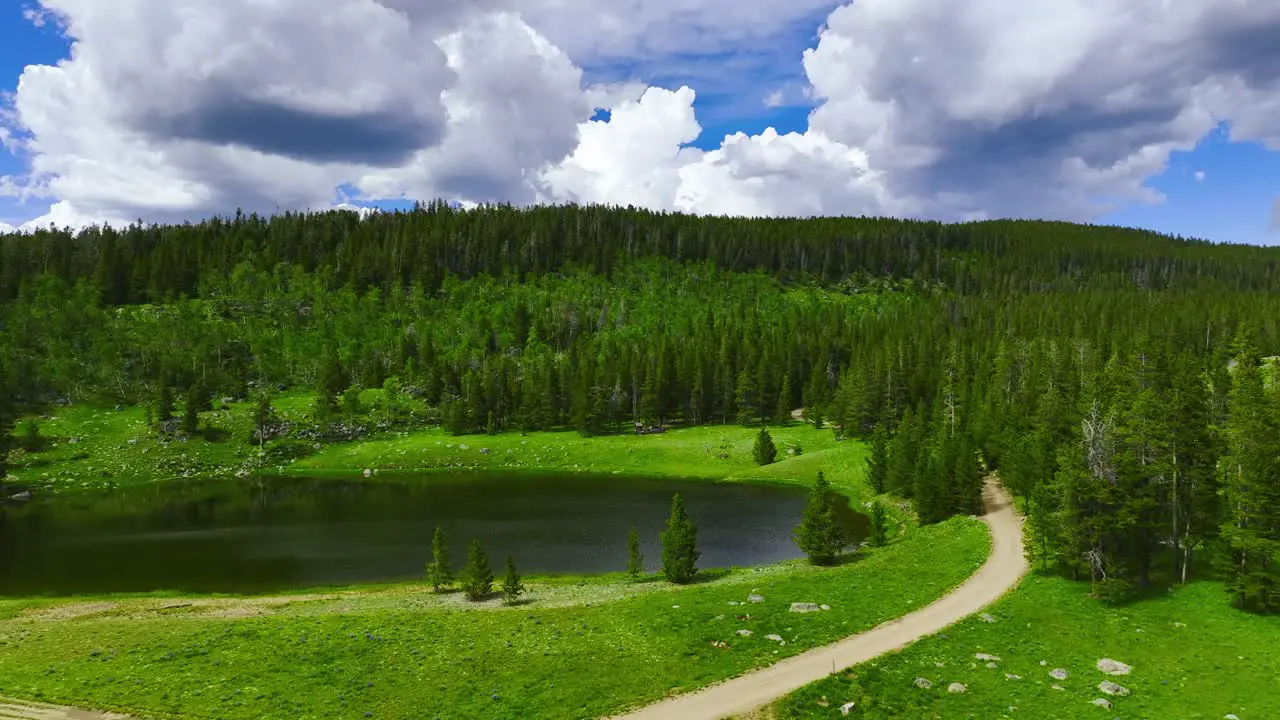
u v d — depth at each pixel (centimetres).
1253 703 3644
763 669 4116
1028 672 4050
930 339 18350
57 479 12781
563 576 7250
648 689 3897
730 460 13925
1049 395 9462
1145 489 5512
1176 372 8375
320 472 14125
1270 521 4966
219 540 8806
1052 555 5944
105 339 18712
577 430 17000
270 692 3988
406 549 8344
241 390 18288
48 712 3744
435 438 16300
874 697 3700
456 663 4362
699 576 6775
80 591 6819
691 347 19312
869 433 14188
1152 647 4419
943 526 8000
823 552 6869
